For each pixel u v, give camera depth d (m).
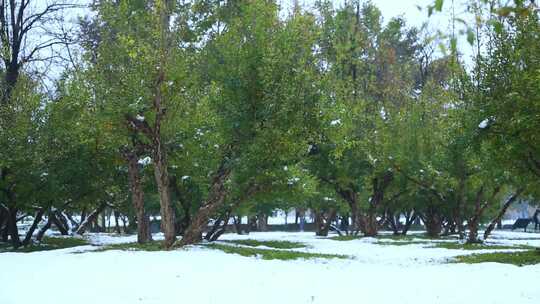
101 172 25.02
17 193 24.28
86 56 20.98
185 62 20.31
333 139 25.41
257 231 61.72
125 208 31.59
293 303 9.85
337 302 9.93
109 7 20.20
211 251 18.61
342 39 33.34
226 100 20.58
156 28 19.44
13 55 27.58
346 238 33.84
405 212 51.47
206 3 23.38
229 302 9.93
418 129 32.19
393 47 40.75
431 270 15.04
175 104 20.33
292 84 19.48
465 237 35.41
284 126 19.28
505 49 18.94
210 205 20.80
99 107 19.41
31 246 26.28
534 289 11.15
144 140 21.31
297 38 20.06
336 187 35.97
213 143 22.22
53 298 10.23
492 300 10.07
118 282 11.87
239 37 20.81
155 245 21.38
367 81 35.41
